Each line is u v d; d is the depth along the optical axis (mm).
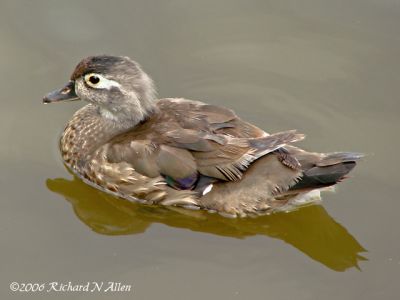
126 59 15055
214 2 18781
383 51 17656
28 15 18203
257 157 13703
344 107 16641
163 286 13156
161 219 14961
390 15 18344
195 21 18422
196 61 17578
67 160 15742
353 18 18406
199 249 14031
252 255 13914
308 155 14133
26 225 14297
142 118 15023
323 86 17109
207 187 14195
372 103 16672
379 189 14953
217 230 14633
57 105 16938
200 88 17016
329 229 14375
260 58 17703
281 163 13984
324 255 13914
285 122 16422
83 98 15344
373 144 15812
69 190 15289
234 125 14461
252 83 17203
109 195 15289
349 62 17531
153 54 17578
